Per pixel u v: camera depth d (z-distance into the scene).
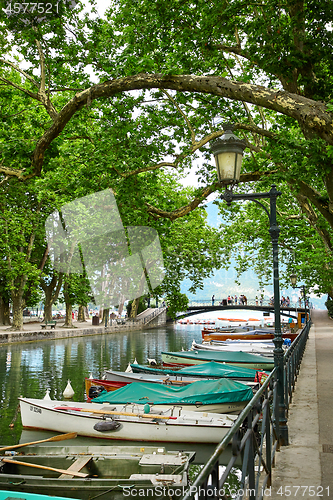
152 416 11.16
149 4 10.24
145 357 28.28
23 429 12.09
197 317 95.12
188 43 10.58
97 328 42.28
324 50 9.09
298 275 29.11
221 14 9.66
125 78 6.82
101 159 10.04
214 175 13.01
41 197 17.08
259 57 9.27
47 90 10.43
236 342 29.88
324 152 9.26
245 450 3.25
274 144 11.05
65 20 9.34
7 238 29.78
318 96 9.82
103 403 12.38
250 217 26.59
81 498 6.78
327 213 11.74
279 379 6.20
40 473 7.70
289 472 4.73
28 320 50.97
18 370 21.67
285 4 9.26
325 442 5.95
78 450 8.36
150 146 10.84
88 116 12.66
